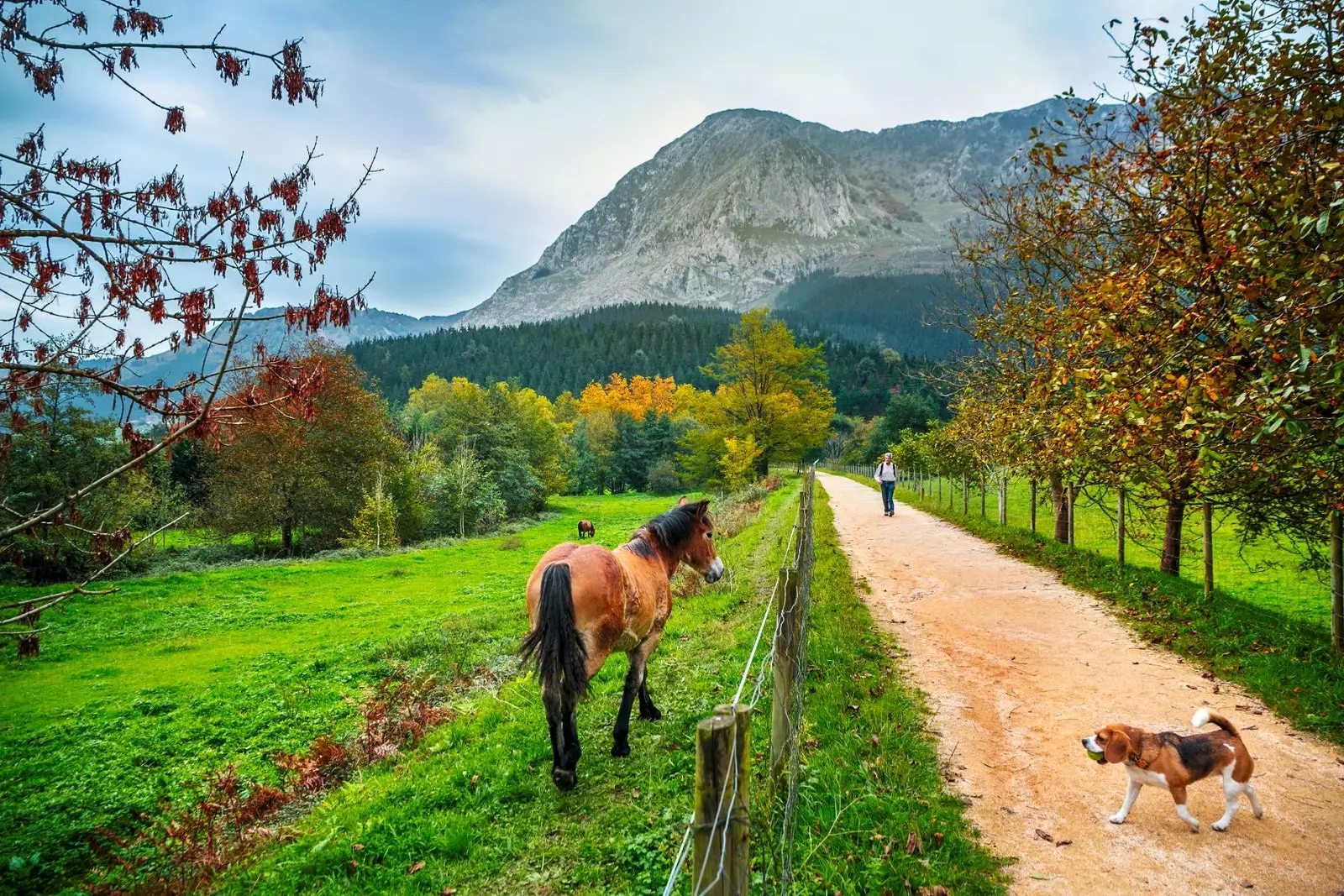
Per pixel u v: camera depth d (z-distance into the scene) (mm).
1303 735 5961
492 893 4320
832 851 4270
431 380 86250
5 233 4070
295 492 34562
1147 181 7500
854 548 17359
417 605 19375
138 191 4883
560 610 5051
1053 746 5953
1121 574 11539
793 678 4977
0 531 4188
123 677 13297
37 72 4484
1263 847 4402
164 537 38406
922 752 5727
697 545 7215
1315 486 7188
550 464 63219
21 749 9789
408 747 7781
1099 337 6934
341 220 4652
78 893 6344
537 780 5691
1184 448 6211
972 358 15922
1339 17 5867
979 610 10594
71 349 4719
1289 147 5746
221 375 4301
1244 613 8953
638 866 4391
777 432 48594
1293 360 4953
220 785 7375
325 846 5152
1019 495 27484
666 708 7066
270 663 13641
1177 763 4582
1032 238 10445
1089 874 4180
